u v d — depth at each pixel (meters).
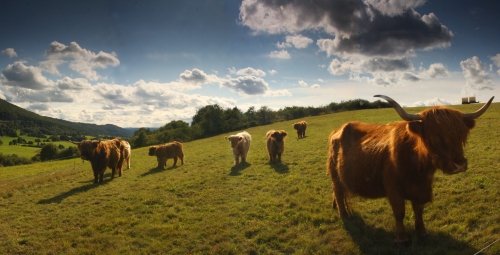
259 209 8.61
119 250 6.65
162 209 9.54
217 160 20.70
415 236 5.70
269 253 5.96
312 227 6.96
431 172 5.01
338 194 7.30
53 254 6.84
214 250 6.26
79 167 26.28
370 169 5.93
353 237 6.15
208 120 70.00
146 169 19.23
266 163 16.84
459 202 7.21
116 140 16.97
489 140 15.10
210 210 8.99
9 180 23.83
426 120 4.47
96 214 9.59
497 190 7.44
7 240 7.84
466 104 44.72
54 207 10.97
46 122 126.69
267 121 71.00
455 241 5.42
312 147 21.19
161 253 6.38
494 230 5.55
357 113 52.88
